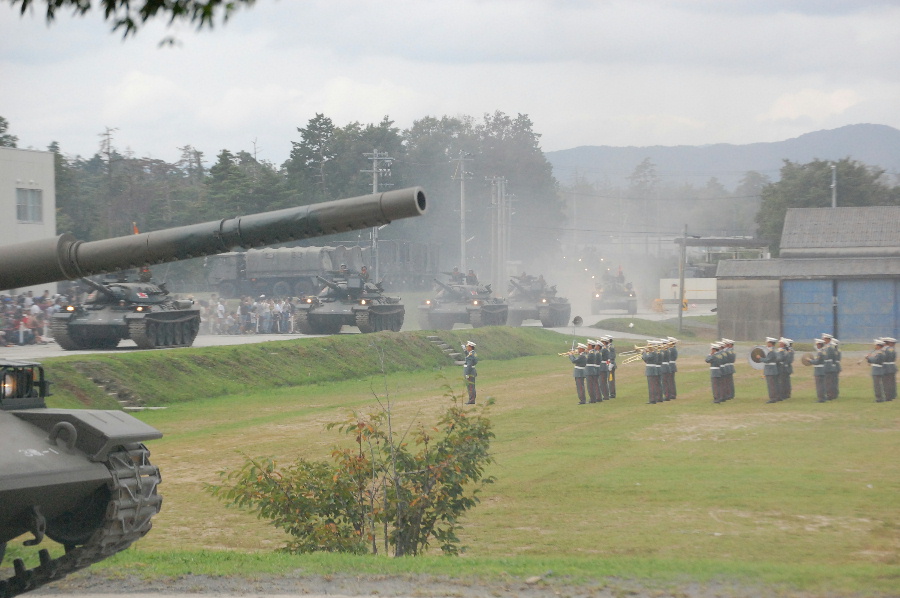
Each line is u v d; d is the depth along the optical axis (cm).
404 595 1883
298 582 2008
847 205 18775
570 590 1903
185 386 6412
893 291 11525
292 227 1752
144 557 2312
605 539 2753
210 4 1548
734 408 5653
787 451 4162
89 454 1962
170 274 18400
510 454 4250
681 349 11006
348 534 2555
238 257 15038
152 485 2091
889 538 2698
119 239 1869
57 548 2642
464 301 11962
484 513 3131
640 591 1891
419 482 2603
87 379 5862
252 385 6894
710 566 2122
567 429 4981
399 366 8606
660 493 3366
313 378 7500
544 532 2859
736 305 11988
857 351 10269
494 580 1995
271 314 11431
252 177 19475
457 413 2736
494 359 9969
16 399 2052
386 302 10619
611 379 6391
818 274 11712
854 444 4319
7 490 1756
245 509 3259
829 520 2933
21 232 10800
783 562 2452
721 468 3806
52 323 7525
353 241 17675
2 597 1903
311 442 4606
